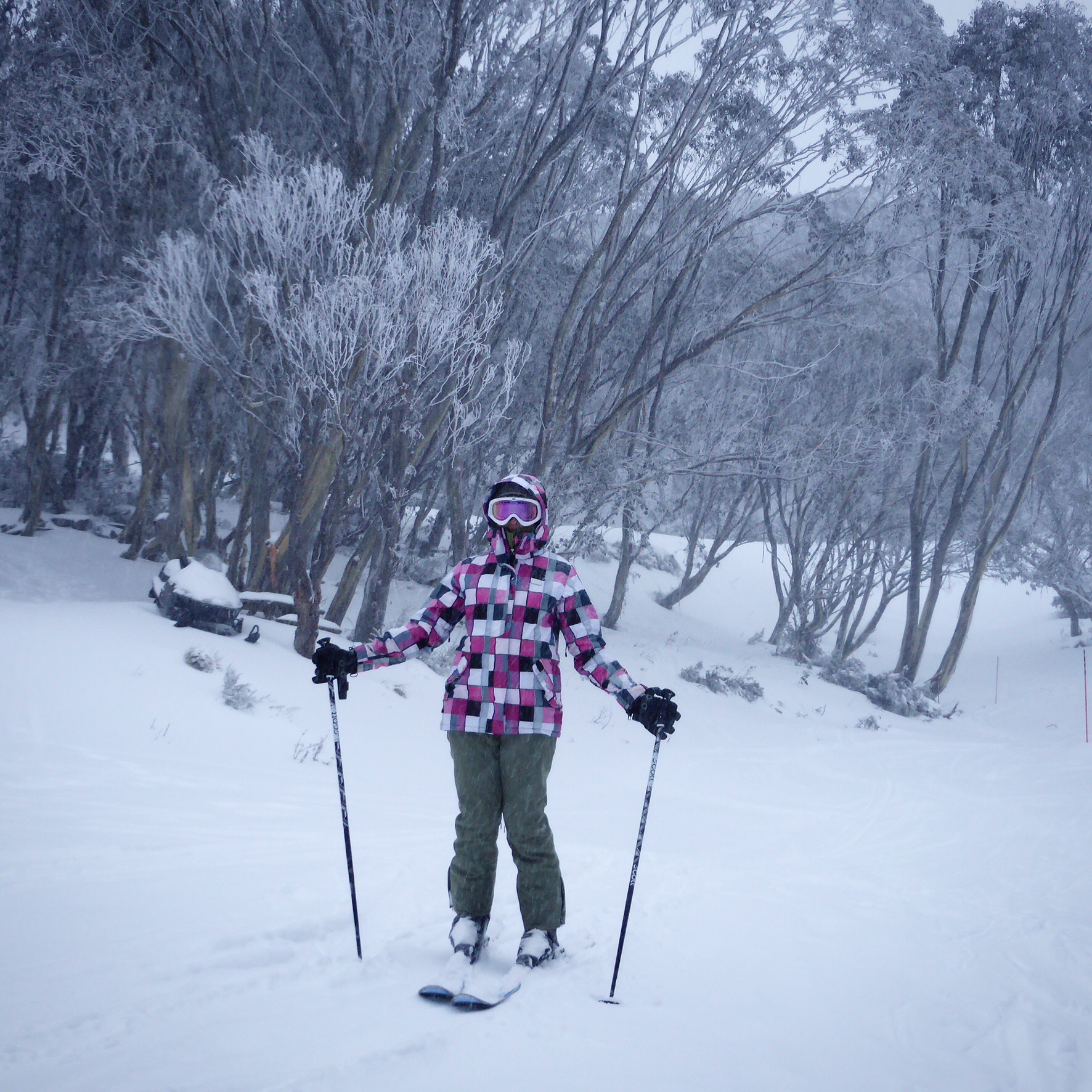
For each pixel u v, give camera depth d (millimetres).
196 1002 2424
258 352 17250
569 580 3328
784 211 20156
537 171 17656
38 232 22594
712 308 23578
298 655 15219
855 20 18203
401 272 14125
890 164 19484
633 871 2998
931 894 6410
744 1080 2240
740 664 30234
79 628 11906
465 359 15289
